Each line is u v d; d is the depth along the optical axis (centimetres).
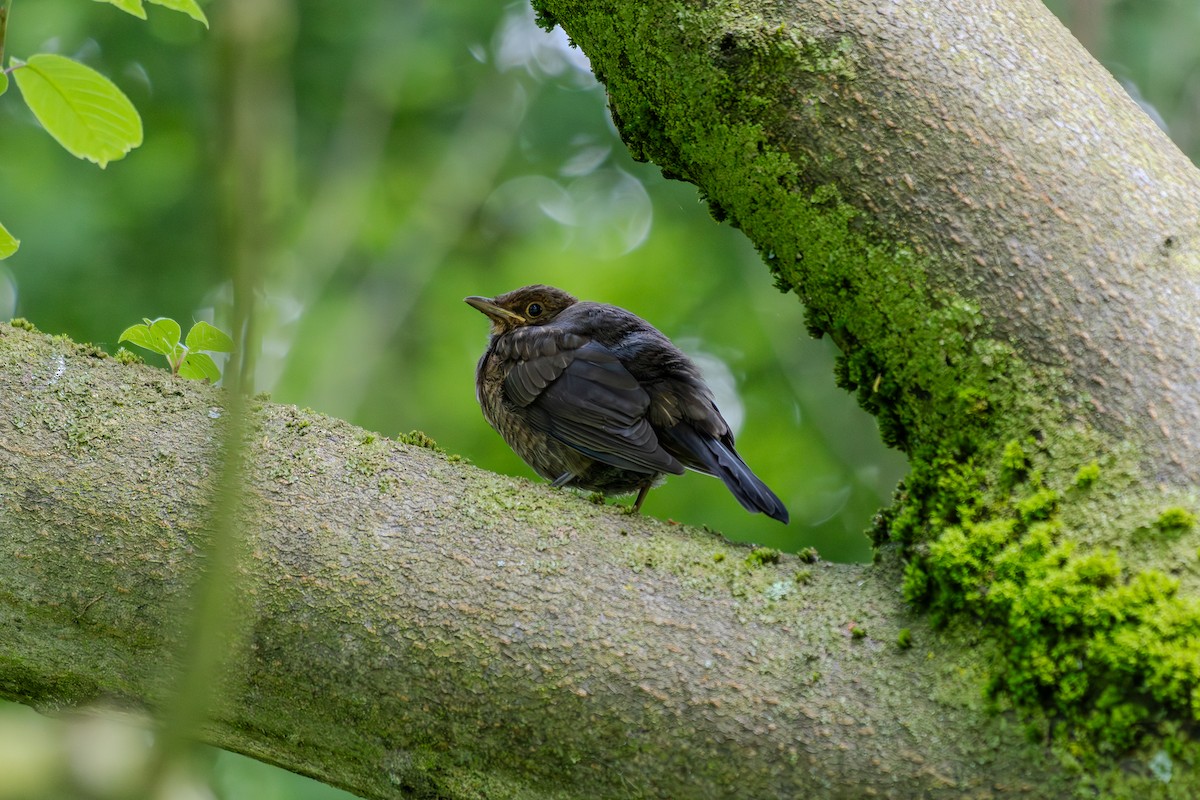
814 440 1574
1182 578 460
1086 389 507
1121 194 534
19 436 544
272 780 1055
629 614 511
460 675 500
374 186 1753
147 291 1447
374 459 567
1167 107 1362
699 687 490
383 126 1678
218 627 392
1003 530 497
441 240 1727
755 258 1656
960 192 545
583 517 559
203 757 605
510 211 1842
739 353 1619
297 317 1595
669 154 646
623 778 488
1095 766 450
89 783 393
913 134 555
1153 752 443
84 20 1476
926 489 539
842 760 473
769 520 1444
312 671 509
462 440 1522
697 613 514
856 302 571
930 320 543
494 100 1795
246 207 360
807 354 1551
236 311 368
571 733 491
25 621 525
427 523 539
